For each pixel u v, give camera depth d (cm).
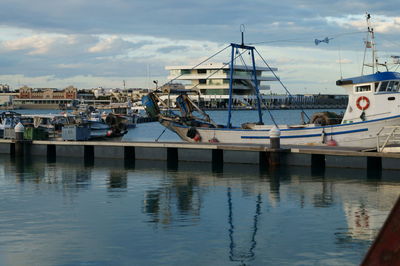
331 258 1438
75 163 3638
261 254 1484
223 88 16400
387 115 3500
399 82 3516
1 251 1522
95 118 8188
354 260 1417
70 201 2273
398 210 402
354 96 3619
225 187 2589
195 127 4175
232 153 3428
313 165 3212
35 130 4316
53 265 1398
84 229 1770
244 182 2730
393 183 2595
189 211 2055
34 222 1875
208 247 1556
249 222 1861
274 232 1720
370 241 1595
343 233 1694
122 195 2409
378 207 2072
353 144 3566
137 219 1919
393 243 402
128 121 9200
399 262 399
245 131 3922
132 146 3772
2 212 2047
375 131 3478
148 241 1622
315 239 1628
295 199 2264
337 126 3619
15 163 3681
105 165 3497
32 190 2561
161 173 3092
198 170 3188
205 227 1795
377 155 2981
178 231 1741
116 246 1569
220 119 12294
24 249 1541
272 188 2542
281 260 1429
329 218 1903
